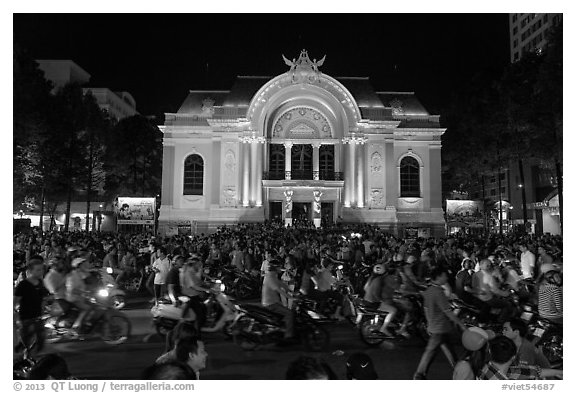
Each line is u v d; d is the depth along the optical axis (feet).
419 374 33.65
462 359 27.78
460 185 245.45
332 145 178.91
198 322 45.29
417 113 187.93
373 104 182.70
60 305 47.26
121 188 223.51
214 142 172.45
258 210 167.84
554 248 74.28
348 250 94.27
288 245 105.29
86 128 181.27
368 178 171.22
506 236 143.33
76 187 176.24
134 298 79.56
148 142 233.76
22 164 140.87
